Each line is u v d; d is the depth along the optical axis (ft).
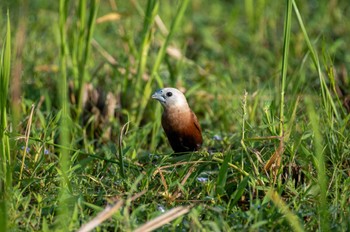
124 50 52.29
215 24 64.80
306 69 50.65
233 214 28.30
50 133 36.24
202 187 31.07
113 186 31.40
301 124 35.81
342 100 41.88
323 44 35.65
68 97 43.55
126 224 26.43
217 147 38.93
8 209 27.86
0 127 30.76
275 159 30.96
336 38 59.26
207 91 47.50
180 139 37.40
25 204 28.55
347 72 49.39
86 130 42.16
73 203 28.78
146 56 43.91
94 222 25.45
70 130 37.17
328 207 29.40
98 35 56.85
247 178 29.40
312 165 32.35
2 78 31.27
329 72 35.45
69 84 44.09
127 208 27.99
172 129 37.22
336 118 35.76
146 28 43.47
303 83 43.39
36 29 58.08
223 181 30.25
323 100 34.68
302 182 32.24
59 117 36.29
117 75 46.96
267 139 31.63
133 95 44.01
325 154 33.63
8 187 29.01
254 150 31.45
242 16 66.74
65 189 29.25
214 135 39.86
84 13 43.45
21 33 42.88
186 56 56.13
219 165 32.91
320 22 61.52
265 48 57.21
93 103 42.96
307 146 33.83
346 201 29.66
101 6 63.31
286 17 32.50
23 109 40.70
